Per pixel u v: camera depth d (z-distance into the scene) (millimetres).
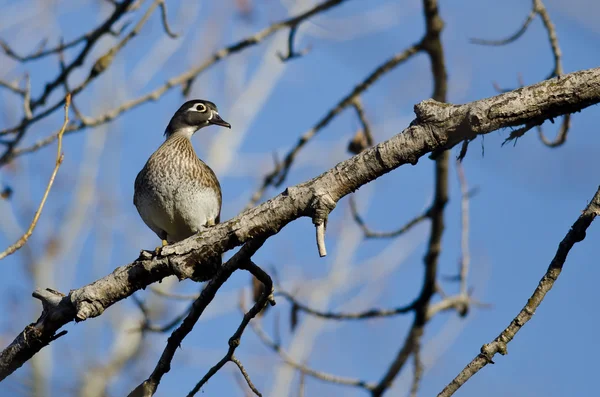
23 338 7379
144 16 12203
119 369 19734
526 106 6465
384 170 6746
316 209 6738
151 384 7527
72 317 7387
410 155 6688
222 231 7020
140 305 11578
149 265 7164
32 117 12227
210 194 11328
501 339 6457
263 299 7453
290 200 6844
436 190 12961
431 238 12984
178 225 11305
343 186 6777
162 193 11055
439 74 13273
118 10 12141
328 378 11844
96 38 12242
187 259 7117
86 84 12258
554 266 6516
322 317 12094
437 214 12992
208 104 12930
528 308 6484
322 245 6703
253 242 7078
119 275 7258
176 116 12820
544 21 11477
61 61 12188
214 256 7152
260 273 7371
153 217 11273
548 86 6492
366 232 13102
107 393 19047
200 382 7559
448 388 6430
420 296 12789
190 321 7434
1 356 7441
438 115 6586
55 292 7508
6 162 12312
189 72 13000
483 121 6496
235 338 7500
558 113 6562
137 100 12703
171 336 7512
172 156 11211
